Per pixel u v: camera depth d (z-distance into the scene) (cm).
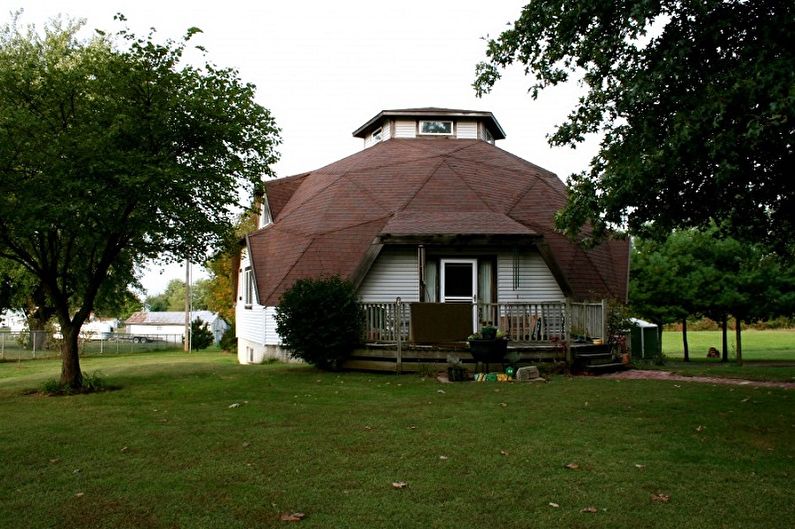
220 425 800
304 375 1380
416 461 616
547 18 973
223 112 1216
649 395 1033
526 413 870
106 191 1088
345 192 1989
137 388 1216
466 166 2081
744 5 834
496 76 1068
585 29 959
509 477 563
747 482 548
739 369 1673
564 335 1427
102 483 554
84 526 455
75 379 1238
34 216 1056
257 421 823
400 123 2538
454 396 1037
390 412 885
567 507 488
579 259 1828
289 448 672
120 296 2930
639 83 848
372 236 1798
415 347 1402
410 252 1686
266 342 1886
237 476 570
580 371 1380
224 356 3111
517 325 1418
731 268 2316
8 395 1191
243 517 469
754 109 748
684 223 1043
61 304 1254
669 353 3106
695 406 924
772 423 798
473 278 1697
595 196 955
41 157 1070
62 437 741
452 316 1398
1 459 640
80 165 1087
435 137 2544
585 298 1741
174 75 1183
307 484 545
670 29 878
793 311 2262
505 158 2280
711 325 5781
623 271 1975
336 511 480
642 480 553
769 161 865
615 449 663
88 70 1165
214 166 1241
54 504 501
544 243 1622
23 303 3556
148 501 505
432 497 510
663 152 807
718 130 773
